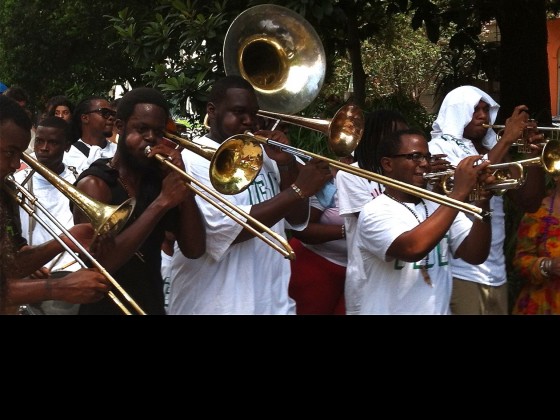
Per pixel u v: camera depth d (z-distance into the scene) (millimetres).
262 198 3854
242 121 3801
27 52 17812
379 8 9914
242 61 4270
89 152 5941
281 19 4332
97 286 2898
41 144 4875
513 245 5195
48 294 2855
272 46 4336
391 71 24141
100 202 3100
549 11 12711
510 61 10156
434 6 9250
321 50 4391
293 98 4320
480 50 10570
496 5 9836
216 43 6465
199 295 3664
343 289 4500
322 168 3646
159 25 6711
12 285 2846
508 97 10242
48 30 17609
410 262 3588
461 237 3816
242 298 3656
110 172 3383
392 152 3771
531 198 4305
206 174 3678
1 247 2865
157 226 3486
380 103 8414
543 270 4207
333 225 4445
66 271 3521
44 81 18062
